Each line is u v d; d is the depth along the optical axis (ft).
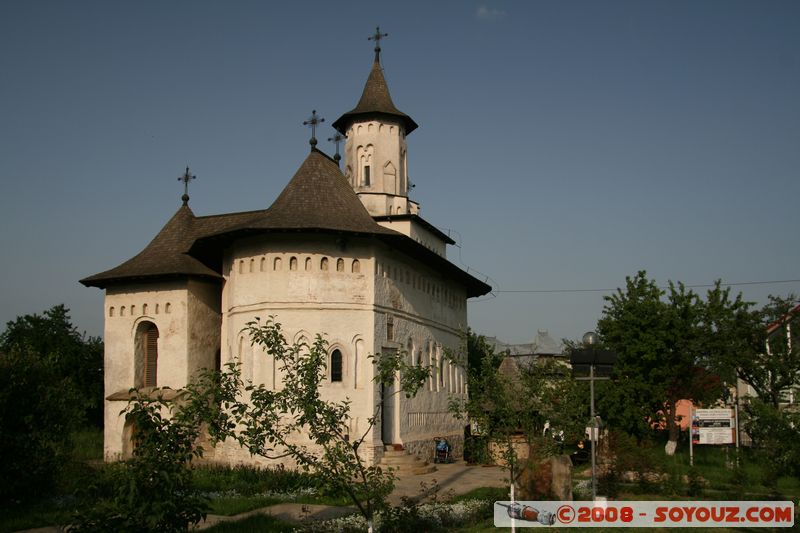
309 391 44.73
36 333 163.32
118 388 110.63
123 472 38.29
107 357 112.37
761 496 74.59
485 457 61.82
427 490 80.59
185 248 115.55
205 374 43.57
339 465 49.32
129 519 37.01
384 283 102.99
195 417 41.73
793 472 71.36
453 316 136.56
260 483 78.95
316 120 110.42
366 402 96.17
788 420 71.31
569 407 62.23
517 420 60.80
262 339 46.68
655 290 121.49
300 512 65.26
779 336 116.98
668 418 119.96
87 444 118.42
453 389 132.46
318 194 102.94
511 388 62.28
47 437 69.51
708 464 107.24
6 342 161.79
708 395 118.42
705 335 116.57
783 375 112.16
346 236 97.30
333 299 96.73
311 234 96.53
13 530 56.80
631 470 82.94
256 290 97.66
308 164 106.32
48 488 70.90
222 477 83.35
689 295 119.85
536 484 66.03
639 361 118.11
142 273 108.78
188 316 107.76
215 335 111.24
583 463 111.55
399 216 131.13
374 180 135.95
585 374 64.08
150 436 39.06
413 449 108.58
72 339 165.89
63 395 73.10
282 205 100.78
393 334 104.68
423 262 117.91
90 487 39.60
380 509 49.49
